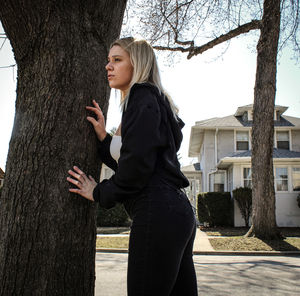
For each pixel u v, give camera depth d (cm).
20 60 182
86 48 184
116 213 1554
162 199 147
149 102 152
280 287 453
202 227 1466
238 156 1570
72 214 167
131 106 154
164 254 142
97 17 190
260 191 973
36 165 165
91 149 181
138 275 141
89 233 176
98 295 415
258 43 1004
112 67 180
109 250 844
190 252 170
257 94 1008
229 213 1479
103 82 193
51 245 160
